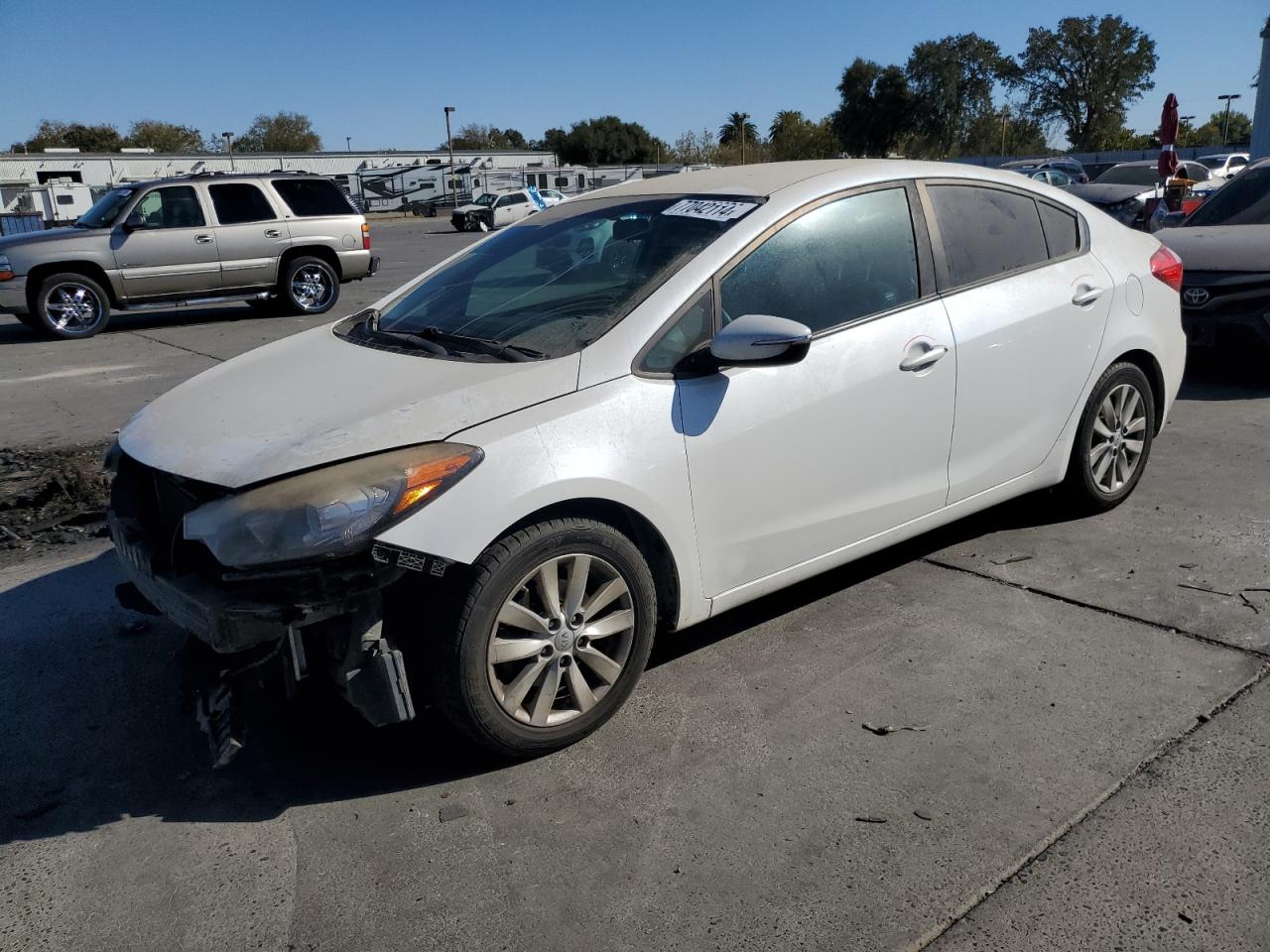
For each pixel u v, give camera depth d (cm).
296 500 263
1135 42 7194
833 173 373
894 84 7281
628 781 290
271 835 275
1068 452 442
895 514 377
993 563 427
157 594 296
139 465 320
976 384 390
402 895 249
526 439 285
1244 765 282
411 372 317
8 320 1521
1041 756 291
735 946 227
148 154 5831
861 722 314
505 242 414
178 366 1030
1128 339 447
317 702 341
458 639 277
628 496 301
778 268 344
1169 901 233
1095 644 355
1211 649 347
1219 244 719
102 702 352
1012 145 7569
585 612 302
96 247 1269
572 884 250
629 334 313
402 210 5928
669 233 352
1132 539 445
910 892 241
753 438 327
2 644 399
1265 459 551
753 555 339
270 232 1395
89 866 266
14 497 564
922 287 379
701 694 335
